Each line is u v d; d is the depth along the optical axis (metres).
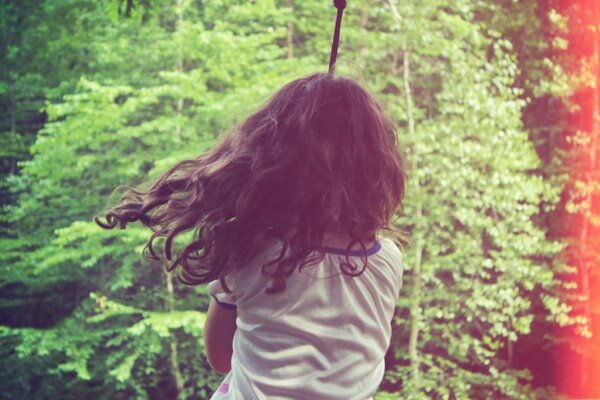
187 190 1.39
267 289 1.30
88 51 11.76
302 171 1.31
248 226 1.30
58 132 10.26
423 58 10.59
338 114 1.36
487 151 9.49
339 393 1.30
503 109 9.59
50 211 11.11
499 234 9.73
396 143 1.43
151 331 10.31
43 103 12.08
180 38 9.96
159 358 11.11
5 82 12.14
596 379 11.22
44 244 11.09
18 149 12.16
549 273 9.96
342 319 1.33
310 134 1.32
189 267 1.34
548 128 11.34
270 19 10.49
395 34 10.13
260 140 1.35
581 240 10.83
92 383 11.53
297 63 9.98
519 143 9.73
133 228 9.77
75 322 10.72
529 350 11.62
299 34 11.52
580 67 10.99
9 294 12.31
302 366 1.30
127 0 4.65
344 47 10.62
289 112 1.37
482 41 10.30
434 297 9.85
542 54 11.48
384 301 1.39
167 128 9.64
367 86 1.45
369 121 1.38
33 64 11.86
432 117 10.67
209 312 1.42
